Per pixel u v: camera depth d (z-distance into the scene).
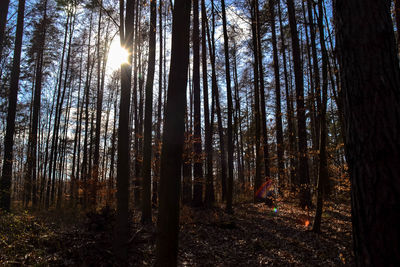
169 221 3.61
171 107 3.82
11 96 10.95
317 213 8.40
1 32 10.05
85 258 5.49
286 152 10.10
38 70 18.08
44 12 17.20
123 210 5.55
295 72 12.35
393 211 2.09
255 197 14.84
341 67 2.62
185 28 3.94
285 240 7.89
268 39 18.97
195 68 13.50
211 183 13.23
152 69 9.65
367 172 2.25
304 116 11.54
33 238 6.38
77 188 14.62
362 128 2.33
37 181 15.37
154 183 13.91
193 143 12.62
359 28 2.46
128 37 5.94
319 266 6.08
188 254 6.73
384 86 2.30
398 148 2.18
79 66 21.11
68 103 23.19
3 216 7.92
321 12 7.65
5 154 10.42
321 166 8.18
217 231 8.71
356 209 2.34
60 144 23.27
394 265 2.02
